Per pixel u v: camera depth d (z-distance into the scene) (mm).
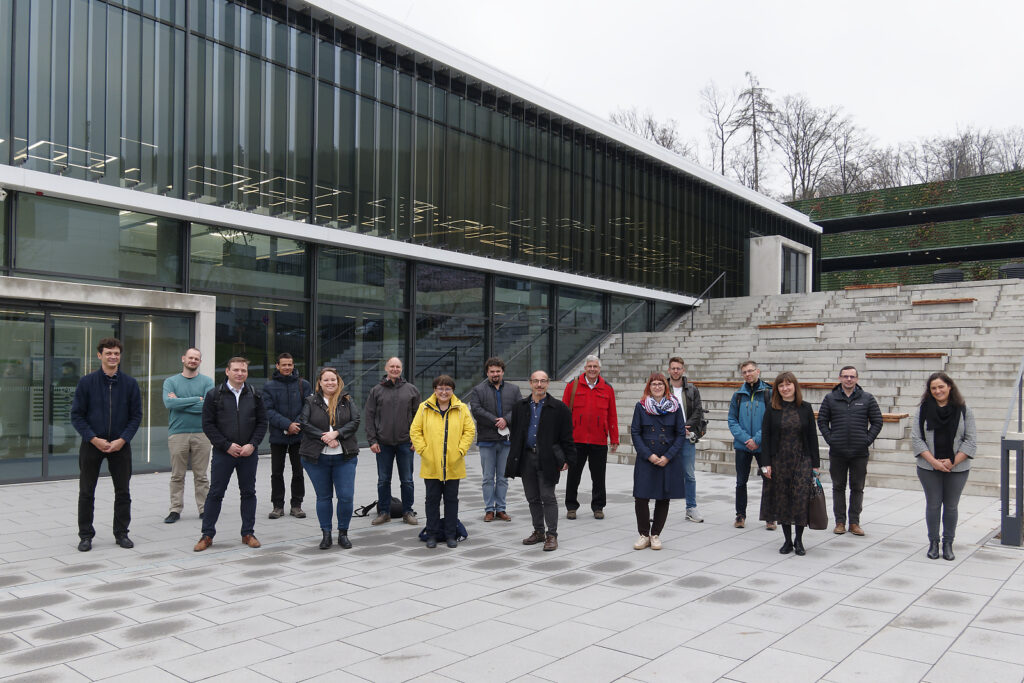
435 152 17312
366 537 7637
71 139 11508
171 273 12820
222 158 13367
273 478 8625
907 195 40281
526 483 7426
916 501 9836
